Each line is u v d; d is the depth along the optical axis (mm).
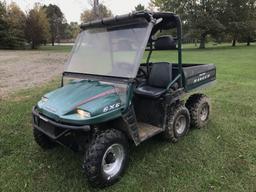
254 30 34594
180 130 4078
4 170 3311
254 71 10977
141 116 3836
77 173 3221
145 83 3967
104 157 2875
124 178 3117
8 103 6078
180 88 3941
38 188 2969
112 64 3367
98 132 2959
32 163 3467
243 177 3129
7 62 16141
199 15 31500
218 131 4434
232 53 22047
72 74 3703
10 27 37312
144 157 3562
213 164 3410
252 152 3717
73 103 2930
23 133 4367
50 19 60562
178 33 3701
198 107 4410
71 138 2984
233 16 32875
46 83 8703
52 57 20141
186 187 2955
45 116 3053
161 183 3027
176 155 3633
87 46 3695
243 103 6051
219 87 7746
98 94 3029
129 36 3309
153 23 3238
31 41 41000
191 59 16828
